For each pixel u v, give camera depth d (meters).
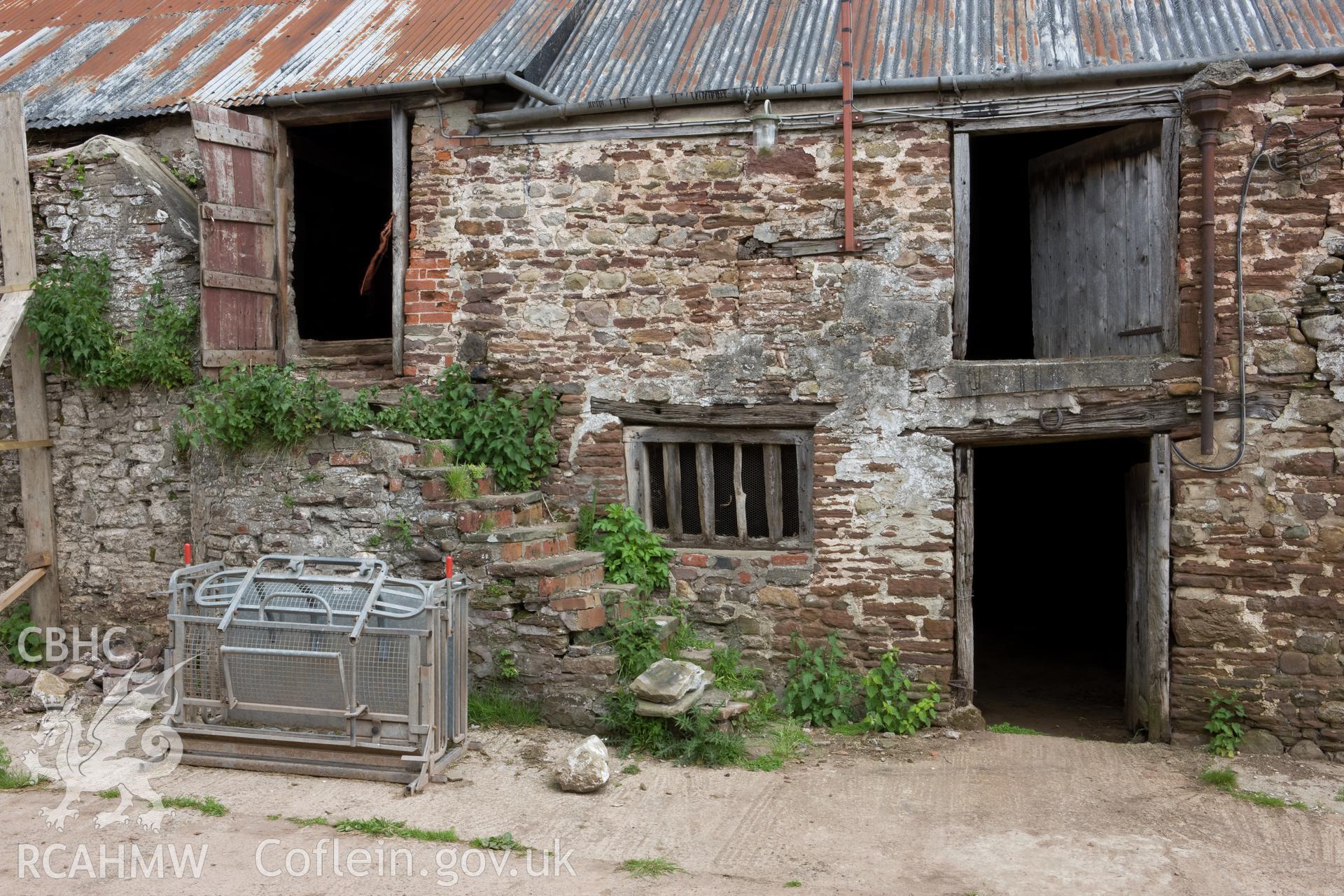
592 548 7.43
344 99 7.83
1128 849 5.18
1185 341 6.62
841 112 7.00
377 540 6.98
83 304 7.84
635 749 6.38
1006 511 12.34
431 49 8.13
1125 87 6.70
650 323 7.43
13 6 10.78
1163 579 6.71
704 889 4.66
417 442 7.06
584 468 7.58
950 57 7.13
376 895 4.49
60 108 8.48
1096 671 9.26
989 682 8.90
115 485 8.13
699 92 7.16
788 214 7.17
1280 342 6.48
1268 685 6.54
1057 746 6.71
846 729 6.91
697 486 7.59
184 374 7.86
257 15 9.49
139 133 8.49
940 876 4.86
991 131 6.95
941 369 6.96
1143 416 6.70
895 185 6.99
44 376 8.23
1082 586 11.97
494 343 7.69
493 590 6.71
